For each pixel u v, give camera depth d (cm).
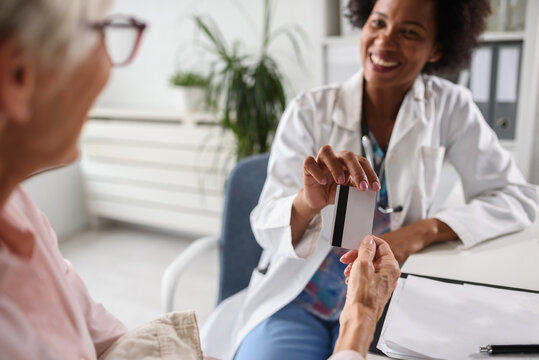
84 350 54
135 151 275
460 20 115
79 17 38
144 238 302
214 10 265
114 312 219
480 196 121
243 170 132
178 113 260
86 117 44
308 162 88
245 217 134
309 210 100
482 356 63
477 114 125
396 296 78
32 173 47
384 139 121
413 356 65
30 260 50
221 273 135
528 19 171
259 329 106
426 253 101
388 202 116
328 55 211
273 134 221
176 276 123
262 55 221
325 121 120
